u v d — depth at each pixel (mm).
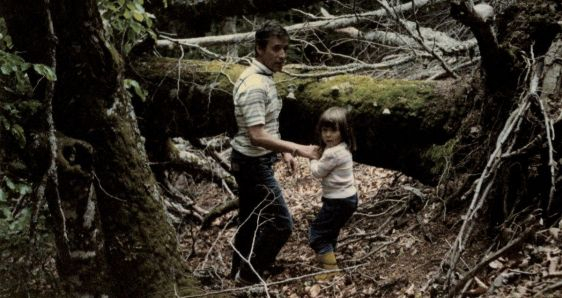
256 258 4559
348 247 5062
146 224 3859
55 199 3461
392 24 6891
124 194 3795
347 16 6555
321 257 4562
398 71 6703
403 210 5250
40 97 3588
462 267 3838
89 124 3668
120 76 3762
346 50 8352
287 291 4664
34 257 3756
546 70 4074
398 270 4305
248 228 4684
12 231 3785
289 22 9453
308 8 9172
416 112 4848
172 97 5453
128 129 3838
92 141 3697
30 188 3670
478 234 4074
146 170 3938
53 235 3783
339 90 5066
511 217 3896
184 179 7438
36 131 3535
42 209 3764
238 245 4734
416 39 5477
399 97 4918
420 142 4945
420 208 5102
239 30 9570
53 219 3537
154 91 5484
